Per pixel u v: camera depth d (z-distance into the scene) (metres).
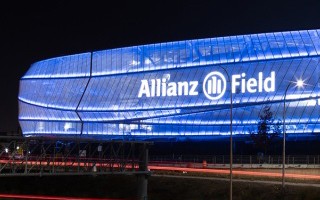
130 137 141.38
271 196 67.25
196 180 78.06
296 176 77.31
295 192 66.25
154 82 139.62
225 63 131.00
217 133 130.25
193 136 133.50
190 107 134.25
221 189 73.31
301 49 124.19
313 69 122.62
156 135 138.00
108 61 148.25
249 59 128.38
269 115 119.62
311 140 121.25
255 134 114.81
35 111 160.38
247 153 124.31
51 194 89.12
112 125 144.75
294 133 122.06
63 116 153.38
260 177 78.19
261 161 93.75
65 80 154.88
